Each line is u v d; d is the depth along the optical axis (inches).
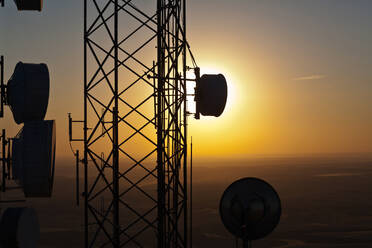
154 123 652.1
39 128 534.6
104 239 2369.6
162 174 639.8
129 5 650.2
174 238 700.0
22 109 525.3
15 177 564.7
